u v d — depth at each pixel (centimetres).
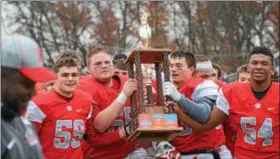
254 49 572
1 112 356
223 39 2594
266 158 574
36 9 2402
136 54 528
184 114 573
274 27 2611
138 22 2541
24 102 362
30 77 359
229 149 658
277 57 1850
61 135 552
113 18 2555
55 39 2458
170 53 591
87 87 591
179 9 2566
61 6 2502
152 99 550
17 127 359
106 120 570
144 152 630
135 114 552
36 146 366
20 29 2352
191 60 620
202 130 583
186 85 608
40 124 547
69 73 551
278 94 573
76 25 2512
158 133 538
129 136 546
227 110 586
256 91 577
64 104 555
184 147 625
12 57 358
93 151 610
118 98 562
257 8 2598
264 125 571
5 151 346
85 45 2517
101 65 595
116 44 2514
